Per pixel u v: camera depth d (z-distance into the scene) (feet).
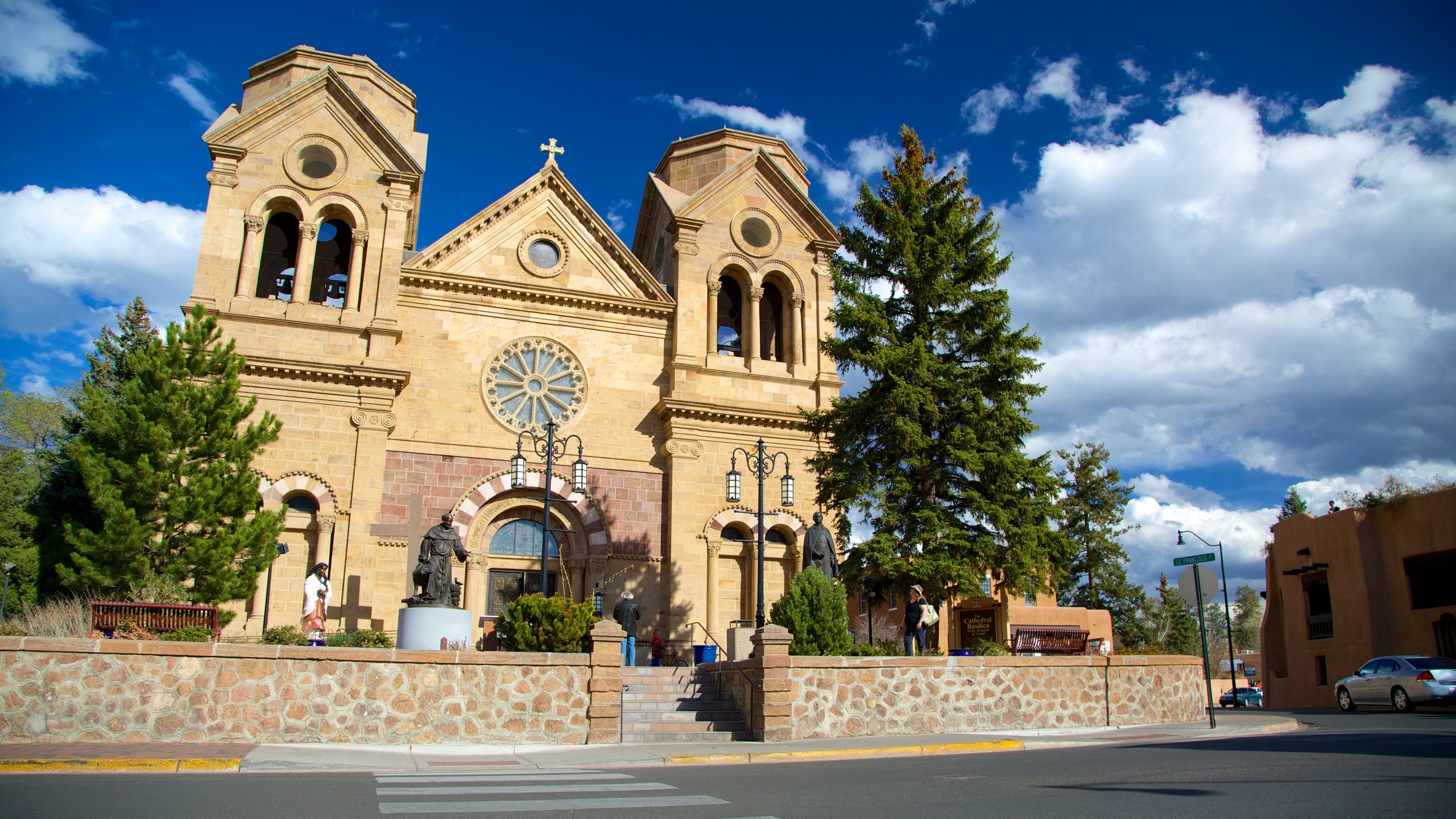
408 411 106.73
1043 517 87.04
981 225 92.63
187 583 83.51
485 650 94.73
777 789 36.50
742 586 112.78
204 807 30.53
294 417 101.40
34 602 110.42
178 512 77.46
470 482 106.73
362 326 106.11
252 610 95.40
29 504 130.00
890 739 62.13
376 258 109.19
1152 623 216.74
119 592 76.59
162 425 79.92
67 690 53.83
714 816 29.01
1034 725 70.33
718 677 74.74
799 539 113.50
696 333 118.11
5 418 148.36
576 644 73.31
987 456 84.02
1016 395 89.20
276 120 110.11
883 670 67.21
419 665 60.39
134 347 151.23
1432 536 108.78
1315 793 31.35
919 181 97.40
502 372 111.55
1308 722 78.18
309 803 31.91
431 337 109.70
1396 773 36.68
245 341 102.83
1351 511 118.32
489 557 106.63
